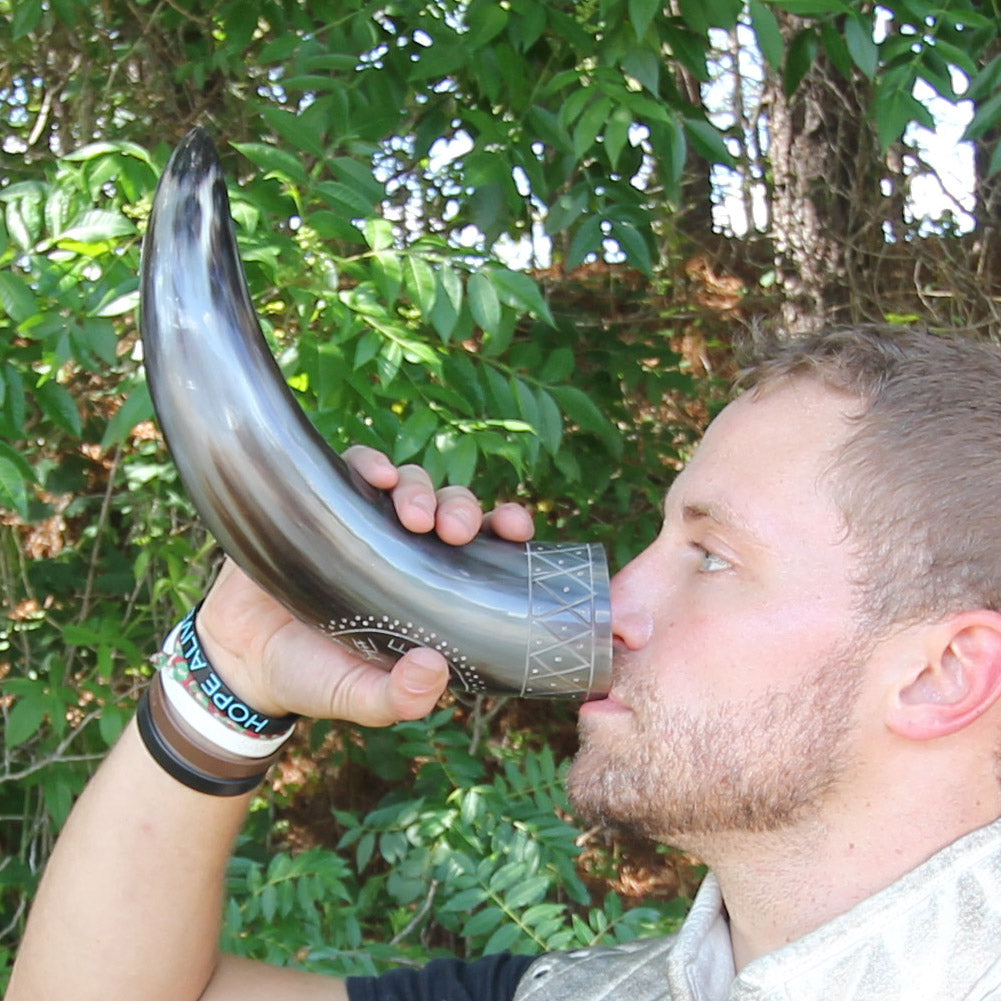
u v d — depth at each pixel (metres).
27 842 2.88
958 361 1.02
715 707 1.01
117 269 1.74
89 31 2.76
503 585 1.00
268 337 1.79
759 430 1.05
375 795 3.61
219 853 1.21
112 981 1.19
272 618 1.15
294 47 2.07
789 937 1.03
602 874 3.32
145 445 2.74
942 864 0.96
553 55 2.21
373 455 1.03
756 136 3.93
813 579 0.99
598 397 2.92
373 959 2.21
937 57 2.07
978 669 0.97
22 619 2.87
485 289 1.81
